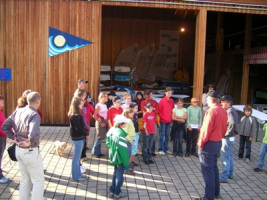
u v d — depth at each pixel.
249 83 15.15
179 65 15.82
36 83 9.41
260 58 11.68
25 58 9.32
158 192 5.48
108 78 14.45
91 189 5.45
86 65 9.46
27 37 9.27
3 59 9.28
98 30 9.40
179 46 15.70
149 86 14.68
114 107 6.59
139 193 5.41
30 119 4.27
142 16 15.05
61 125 9.56
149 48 15.45
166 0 9.26
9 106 9.41
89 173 6.14
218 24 14.80
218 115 4.98
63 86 9.46
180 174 6.32
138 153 7.50
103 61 15.14
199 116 7.37
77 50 9.40
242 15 14.86
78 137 5.60
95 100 9.55
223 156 6.01
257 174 6.50
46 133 8.77
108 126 6.91
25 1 9.16
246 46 12.86
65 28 9.31
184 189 5.63
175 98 11.04
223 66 15.95
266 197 5.46
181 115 7.37
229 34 16.02
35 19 9.23
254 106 12.38
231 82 15.37
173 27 15.54
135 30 15.25
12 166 6.30
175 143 7.41
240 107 9.48
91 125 9.70
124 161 4.91
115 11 14.65
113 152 4.95
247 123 7.12
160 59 15.61
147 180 5.96
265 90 14.17
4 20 9.18
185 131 7.61
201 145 5.05
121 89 12.55
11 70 9.33
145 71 15.54
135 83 15.38
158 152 7.61
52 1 9.20
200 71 9.71
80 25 9.34
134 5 9.23
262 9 9.62
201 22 9.53
